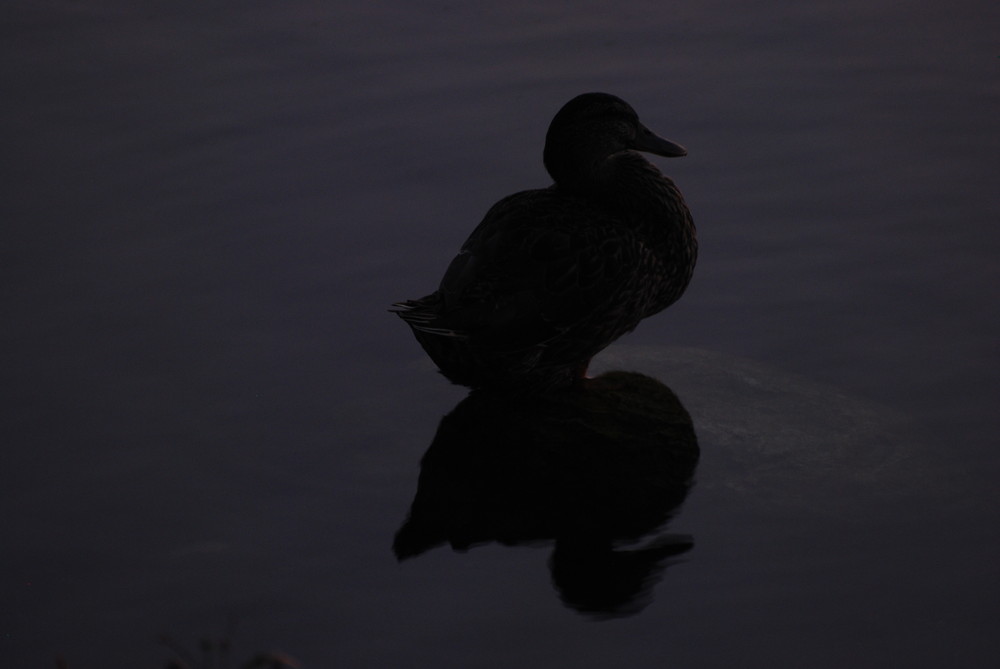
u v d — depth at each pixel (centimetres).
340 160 1321
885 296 1053
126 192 1273
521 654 666
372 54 1568
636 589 721
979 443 869
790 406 923
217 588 729
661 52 1542
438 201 1238
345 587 728
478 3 1716
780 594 712
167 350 1006
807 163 1277
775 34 1580
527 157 1311
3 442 885
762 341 1009
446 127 1380
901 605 700
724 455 866
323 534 781
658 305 1004
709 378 966
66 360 991
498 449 877
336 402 938
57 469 854
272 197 1254
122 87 1502
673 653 664
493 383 939
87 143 1374
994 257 1097
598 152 973
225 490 830
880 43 1541
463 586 728
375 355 1005
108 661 669
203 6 1738
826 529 777
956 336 994
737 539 770
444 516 798
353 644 679
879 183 1231
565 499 817
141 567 750
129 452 873
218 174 1302
